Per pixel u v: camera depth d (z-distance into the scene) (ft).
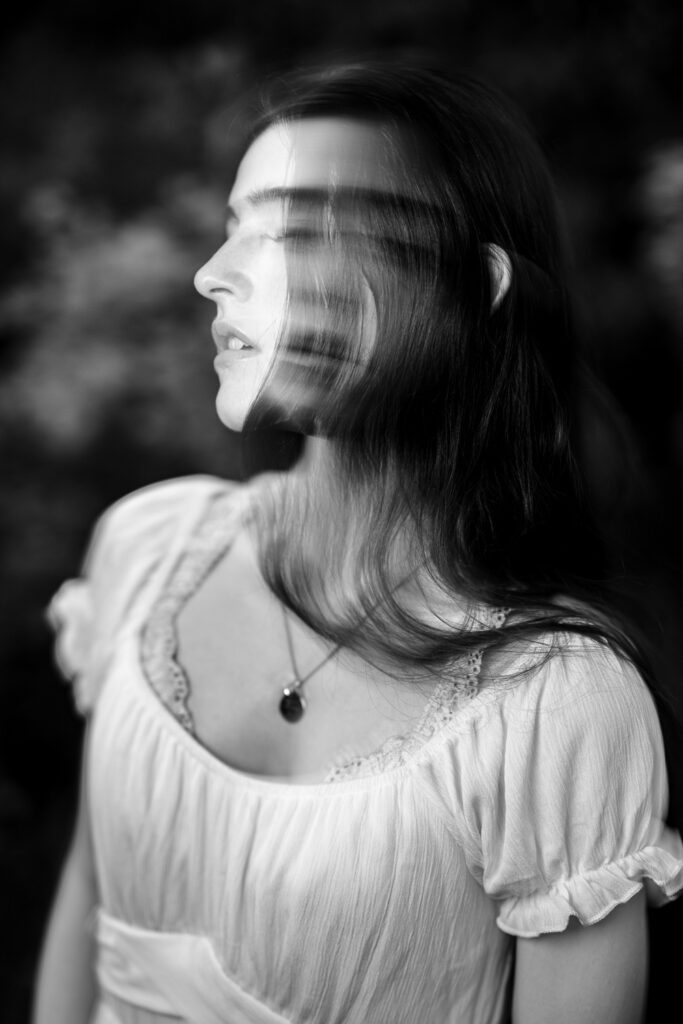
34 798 5.77
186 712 2.52
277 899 2.34
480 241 2.46
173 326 6.28
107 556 2.93
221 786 2.42
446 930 2.34
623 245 6.67
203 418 6.10
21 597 6.02
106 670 2.73
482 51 6.91
